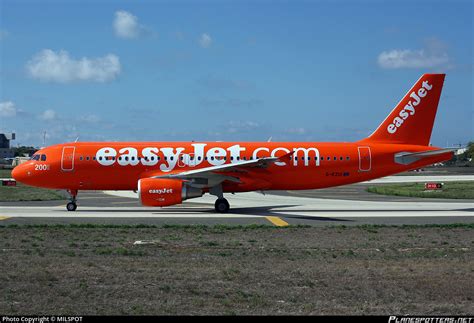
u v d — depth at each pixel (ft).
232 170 130.21
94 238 85.97
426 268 63.57
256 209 143.64
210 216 122.42
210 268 62.80
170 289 52.95
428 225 102.99
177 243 81.56
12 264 64.44
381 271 61.77
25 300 48.85
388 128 140.36
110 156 132.98
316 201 179.52
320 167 135.95
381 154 137.39
